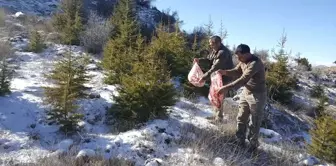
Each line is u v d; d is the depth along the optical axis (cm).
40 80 908
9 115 655
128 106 685
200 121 720
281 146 694
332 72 3086
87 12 2198
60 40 1580
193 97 920
